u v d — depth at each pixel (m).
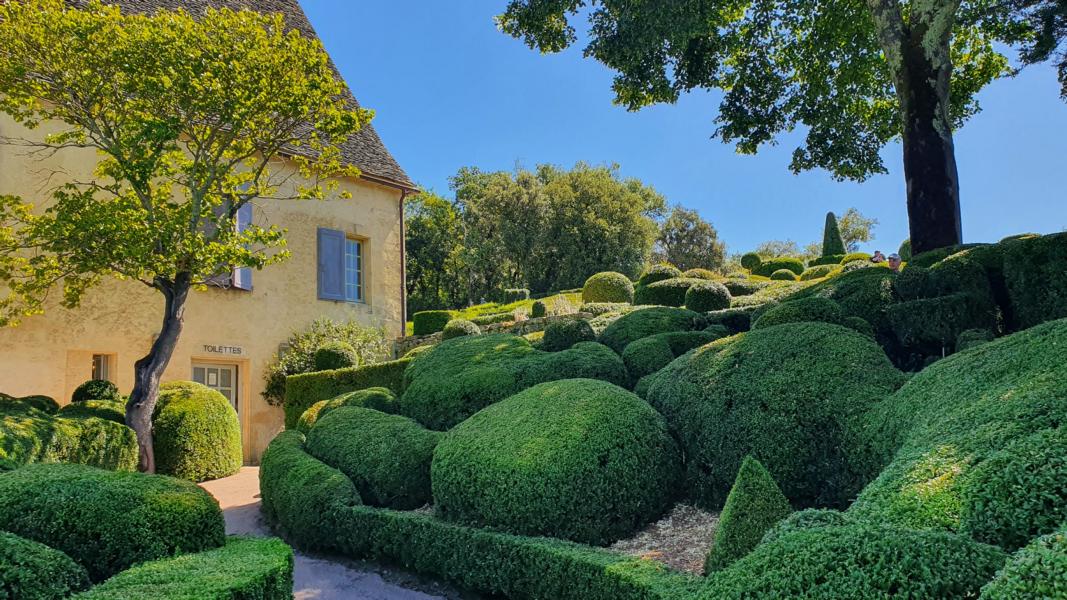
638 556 4.28
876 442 4.23
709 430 5.18
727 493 4.95
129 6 12.50
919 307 6.15
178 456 9.54
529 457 4.97
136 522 3.80
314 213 14.60
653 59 11.65
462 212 41.16
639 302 12.18
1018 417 2.97
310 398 11.95
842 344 5.15
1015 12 10.30
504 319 15.56
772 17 12.32
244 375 13.07
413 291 41.38
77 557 3.60
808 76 12.58
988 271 6.46
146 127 8.07
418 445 6.40
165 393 10.01
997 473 2.59
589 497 4.77
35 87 8.61
